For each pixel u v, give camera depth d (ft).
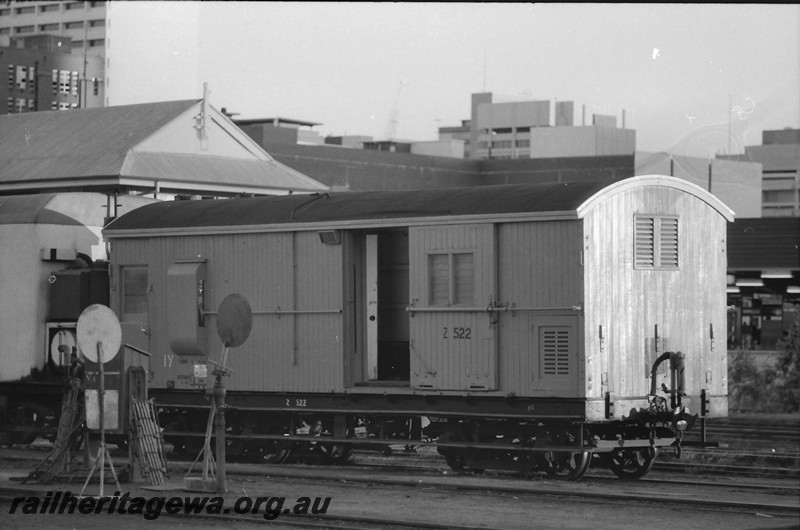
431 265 77.61
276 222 83.61
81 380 73.77
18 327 96.53
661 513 59.16
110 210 107.65
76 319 95.09
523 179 315.37
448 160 312.71
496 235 75.15
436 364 77.10
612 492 67.46
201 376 86.84
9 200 102.27
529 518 57.36
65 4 482.28
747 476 80.28
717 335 79.10
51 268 97.25
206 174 169.58
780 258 185.16
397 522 54.95
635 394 74.43
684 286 77.56
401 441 78.84
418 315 77.87
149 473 70.08
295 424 84.58
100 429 66.64
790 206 327.26
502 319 74.79
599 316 72.64
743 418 125.39
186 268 87.04
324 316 81.87
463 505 61.98
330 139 363.76
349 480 72.54
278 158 271.28
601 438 74.84
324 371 81.76
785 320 184.75
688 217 77.97
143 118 175.11
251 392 84.74
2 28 490.08
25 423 97.19
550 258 73.10
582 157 308.81
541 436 74.49
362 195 83.10
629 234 74.84
